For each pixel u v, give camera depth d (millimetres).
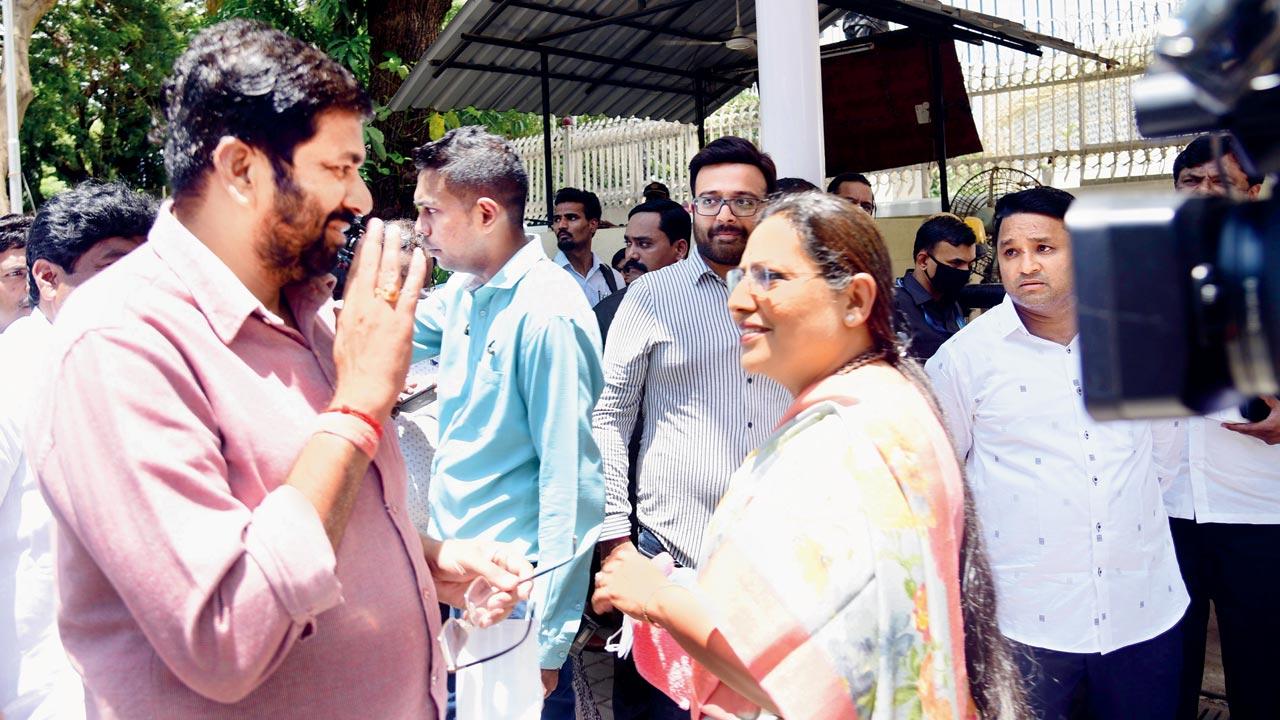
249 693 1442
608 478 3164
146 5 18375
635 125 11719
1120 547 2906
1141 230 853
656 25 7223
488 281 2939
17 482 2553
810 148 4641
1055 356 2975
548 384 2809
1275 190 878
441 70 7262
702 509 3107
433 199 2904
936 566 1688
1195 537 3633
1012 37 6996
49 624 2596
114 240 2645
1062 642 2914
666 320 3158
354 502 1545
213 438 1484
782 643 1636
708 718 1938
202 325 1539
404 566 1734
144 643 1499
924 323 4488
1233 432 3488
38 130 17688
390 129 9484
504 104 8211
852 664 1619
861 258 1855
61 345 1466
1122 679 2918
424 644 1757
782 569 1662
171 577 1365
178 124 1573
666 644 2195
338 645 1598
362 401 1539
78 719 2576
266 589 1378
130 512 1384
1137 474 2955
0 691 2559
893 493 1681
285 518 1419
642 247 5301
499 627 2355
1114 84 8039
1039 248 2895
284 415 1578
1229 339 845
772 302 1861
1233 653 3609
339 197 1596
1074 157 8281
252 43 1558
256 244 1592
